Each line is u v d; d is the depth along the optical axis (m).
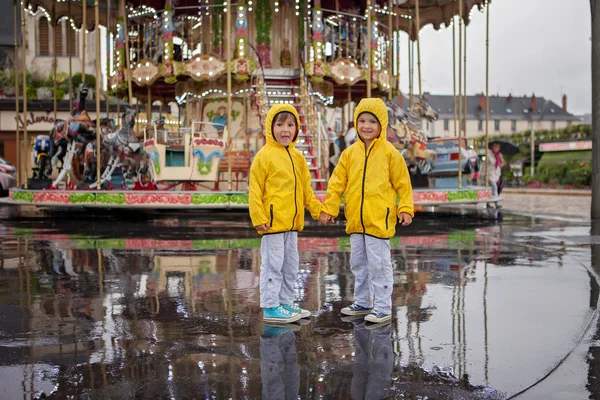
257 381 3.53
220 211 17.55
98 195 15.02
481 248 9.52
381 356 4.01
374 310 5.04
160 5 21.45
